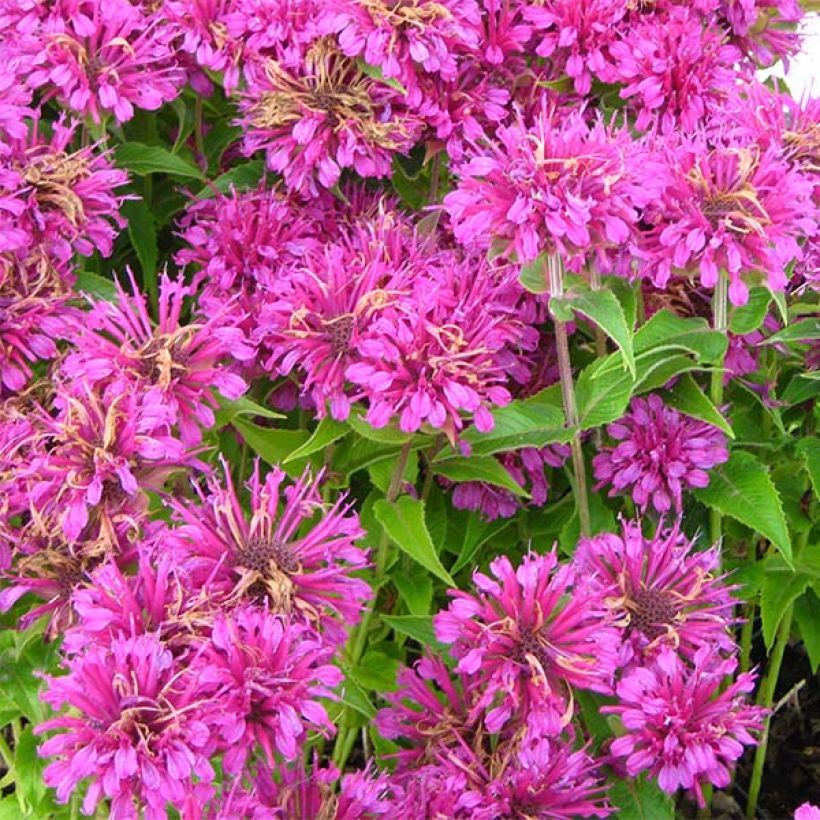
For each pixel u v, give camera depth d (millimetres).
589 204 575
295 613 551
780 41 763
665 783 578
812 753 831
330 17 654
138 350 587
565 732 619
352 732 700
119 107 667
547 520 734
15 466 575
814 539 769
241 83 734
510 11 701
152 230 763
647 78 683
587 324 690
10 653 605
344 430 618
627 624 595
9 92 639
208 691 518
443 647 627
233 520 552
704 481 660
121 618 527
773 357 772
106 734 502
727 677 700
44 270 630
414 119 676
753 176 597
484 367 588
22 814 648
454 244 721
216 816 530
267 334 632
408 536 609
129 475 550
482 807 577
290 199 721
